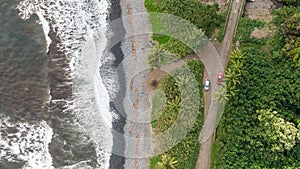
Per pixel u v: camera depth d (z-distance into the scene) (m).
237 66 32.56
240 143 31.48
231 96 32.38
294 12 34.16
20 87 35.88
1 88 35.78
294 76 32.38
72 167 33.75
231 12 34.91
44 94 35.66
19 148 34.22
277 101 31.88
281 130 30.67
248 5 35.31
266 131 31.08
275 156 30.92
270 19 34.72
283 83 32.16
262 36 34.19
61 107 35.31
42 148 34.25
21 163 33.81
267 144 31.22
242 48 34.09
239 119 32.03
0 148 34.12
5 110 35.19
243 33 34.25
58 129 34.75
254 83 32.69
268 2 35.19
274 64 33.38
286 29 32.88
